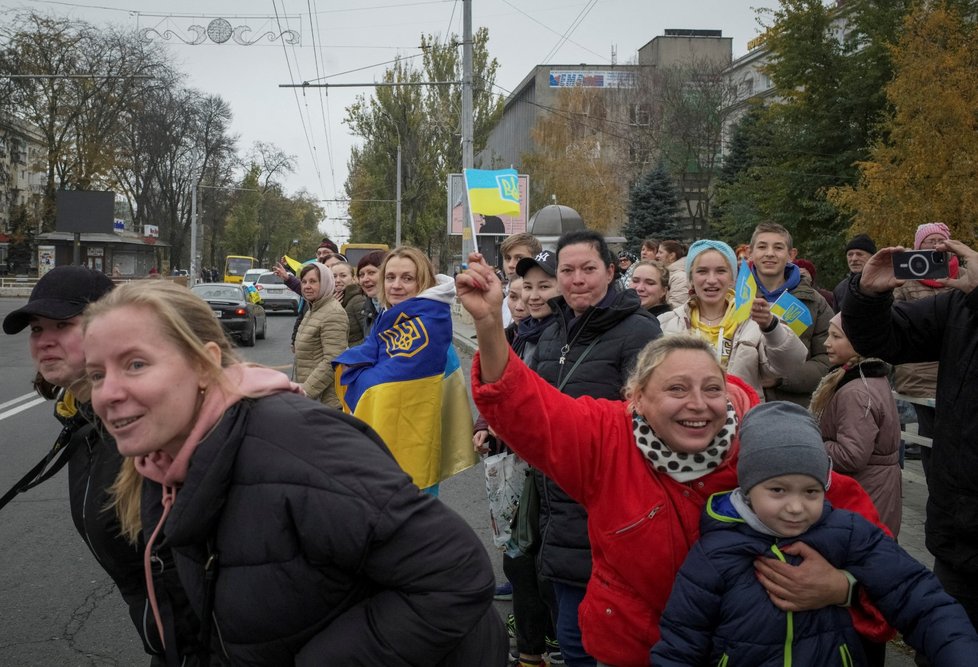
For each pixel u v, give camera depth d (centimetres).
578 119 4700
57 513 627
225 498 164
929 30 1429
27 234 5091
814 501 218
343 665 163
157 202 5834
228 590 165
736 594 220
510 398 228
